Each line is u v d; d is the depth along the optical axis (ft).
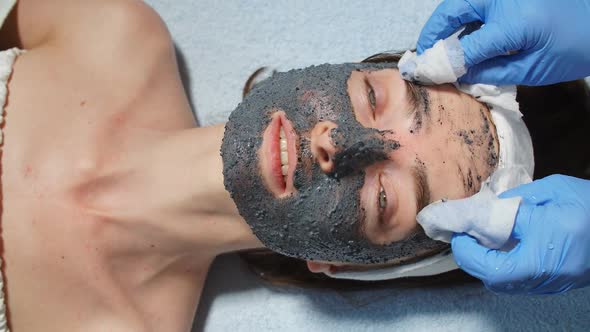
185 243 3.82
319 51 4.46
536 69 3.45
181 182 3.63
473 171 3.29
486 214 3.17
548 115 3.64
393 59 4.05
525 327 4.17
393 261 3.70
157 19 4.20
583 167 3.67
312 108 3.18
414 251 3.55
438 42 3.36
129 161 3.75
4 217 3.58
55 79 3.78
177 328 4.04
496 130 3.38
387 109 3.30
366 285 4.26
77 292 3.74
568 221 3.16
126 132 3.83
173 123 4.06
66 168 3.66
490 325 4.21
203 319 4.34
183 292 4.09
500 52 3.39
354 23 4.47
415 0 4.45
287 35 4.48
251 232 3.72
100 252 3.73
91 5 4.00
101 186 3.71
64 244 3.65
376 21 4.46
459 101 3.38
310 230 3.26
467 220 3.19
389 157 3.16
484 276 3.24
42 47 3.90
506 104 3.38
